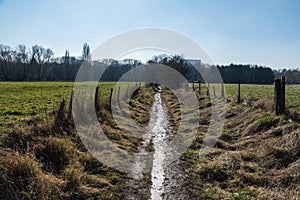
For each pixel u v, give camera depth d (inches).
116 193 233.1
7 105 665.0
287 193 215.5
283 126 349.4
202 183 257.1
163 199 228.7
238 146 353.7
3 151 234.1
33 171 216.5
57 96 940.6
